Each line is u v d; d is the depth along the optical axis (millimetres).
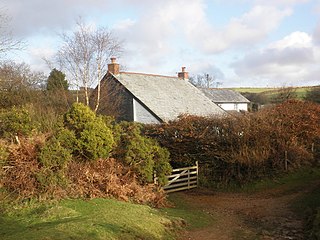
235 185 18781
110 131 13625
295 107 21172
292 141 19781
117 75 30969
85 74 30797
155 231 9625
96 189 12430
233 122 19906
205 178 19344
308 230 10852
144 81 32250
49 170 11234
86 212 10242
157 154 15727
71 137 12367
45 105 24625
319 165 20375
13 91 24922
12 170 10984
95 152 12695
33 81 30906
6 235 7945
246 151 18922
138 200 13305
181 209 14164
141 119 28469
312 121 20375
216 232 11016
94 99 30531
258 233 10898
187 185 18406
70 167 12172
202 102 34406
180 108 30344
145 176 14602
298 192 16500
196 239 10156
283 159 19797
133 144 14422
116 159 14375
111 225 8984
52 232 7852
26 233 7832
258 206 14852
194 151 20359
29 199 10641
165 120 26375
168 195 16516
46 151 11305
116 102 30125
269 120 20016
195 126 20609
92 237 7910
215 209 14672
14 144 11664
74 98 31047
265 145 19219
